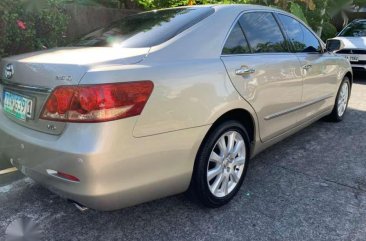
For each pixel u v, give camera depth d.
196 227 2.66
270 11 3.55
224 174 2.87
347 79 5.24
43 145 2.18
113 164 2.09
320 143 4.41
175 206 2.93
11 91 2.55
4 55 4.18
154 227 2.66
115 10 6.40
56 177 2.19
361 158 3.96
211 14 2.90
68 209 2.89
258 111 3.06
